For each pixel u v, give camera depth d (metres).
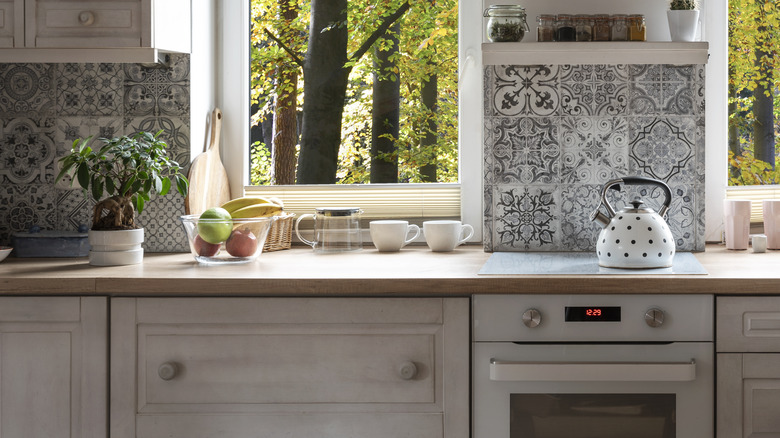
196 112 2.47
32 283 1.89
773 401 1.84
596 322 1.85
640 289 1.83
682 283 1.83
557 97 2.32
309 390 1.90
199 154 2.49
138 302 1.90
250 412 1.91
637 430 1.87
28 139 2.44
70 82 2.43
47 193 2.44
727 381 1.84
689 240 2.33
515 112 2.33
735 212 2.36
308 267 2.04
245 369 1.90
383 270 1.97
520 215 2.35
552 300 1.85
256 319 1.89
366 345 1.89
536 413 1.87
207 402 1.91
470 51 2.59
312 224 2.64
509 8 2.30
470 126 2.61
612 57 2.27
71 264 2.14
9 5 2.17
